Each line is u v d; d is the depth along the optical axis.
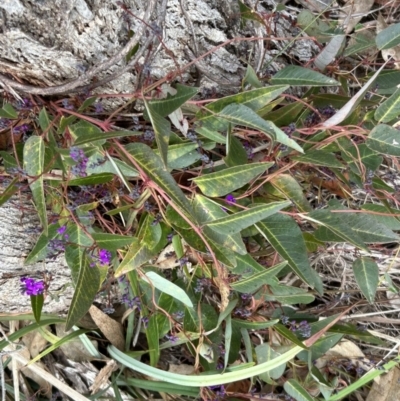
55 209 0.49
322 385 0.59
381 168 0.64
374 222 0.49
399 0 0.65
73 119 0.44
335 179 0.56
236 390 0.63
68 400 0.64
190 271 0.56
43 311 0.61
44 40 0.43
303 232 0.54
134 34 0.43
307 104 0.48
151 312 0.55
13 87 0.45
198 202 0.46
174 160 0.45
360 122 0.51
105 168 0.42
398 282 0.68
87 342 0.62
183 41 0.50
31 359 0.62
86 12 0.44
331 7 0.64
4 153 0.45
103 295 0.57
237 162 0.48
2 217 0.52
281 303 0.57
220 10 0.52
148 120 0.49
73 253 0.46
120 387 0.64
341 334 0.56
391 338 0.64
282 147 0.47
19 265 0.56
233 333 0.56
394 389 0.64
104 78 0.44
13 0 0.40
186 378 0.55
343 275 0.66
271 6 0.59
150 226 0.47
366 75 0.59
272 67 0.57
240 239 0.45
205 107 0.46
